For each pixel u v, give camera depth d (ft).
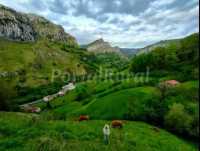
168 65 363.76
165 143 115.44
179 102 175.32
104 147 82.23
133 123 158.71
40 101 428.56
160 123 171.83
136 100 200.64
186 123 148.25
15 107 262.26
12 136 91.09
